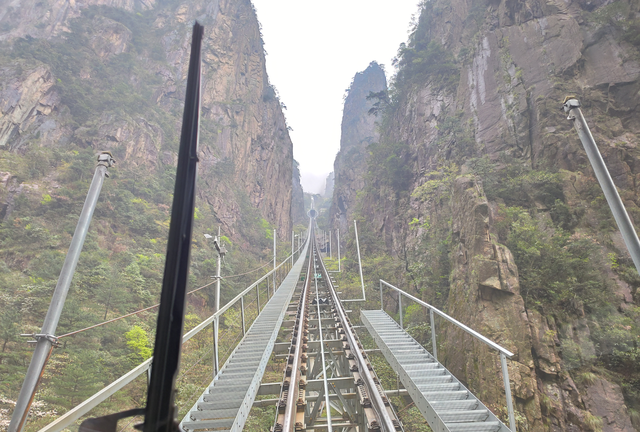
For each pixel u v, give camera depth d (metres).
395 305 25.38
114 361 13.93
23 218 26.02
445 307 18.44
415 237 29.39
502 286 13.82
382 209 44.25
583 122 5.91
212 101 68.44
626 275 14.23
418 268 23.06
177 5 76.50
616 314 13.09
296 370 7.86
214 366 7.48
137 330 16.53
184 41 68.69
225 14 78.06
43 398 10.22
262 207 75.25
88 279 21.22
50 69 44.31
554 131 21.31
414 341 9.83
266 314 13.20
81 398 10.55
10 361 12.18
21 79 40.09
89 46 56.03
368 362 8.72
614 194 5.55
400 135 44.41
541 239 16.03
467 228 16.62
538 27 26.23
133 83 57.31
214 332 7.62
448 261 20.25
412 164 38.69
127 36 61.88
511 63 26.83
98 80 51.50
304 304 16.52
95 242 26.19
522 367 12.20
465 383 13.70
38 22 56.25
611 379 11.64
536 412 11.34
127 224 32.25
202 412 6.04
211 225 47.50
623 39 22.48
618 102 21.27
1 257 22.44
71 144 39.94
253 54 87.44
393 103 50.38
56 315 3.57
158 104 58.72
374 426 5.91
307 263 45.78
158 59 65.50
